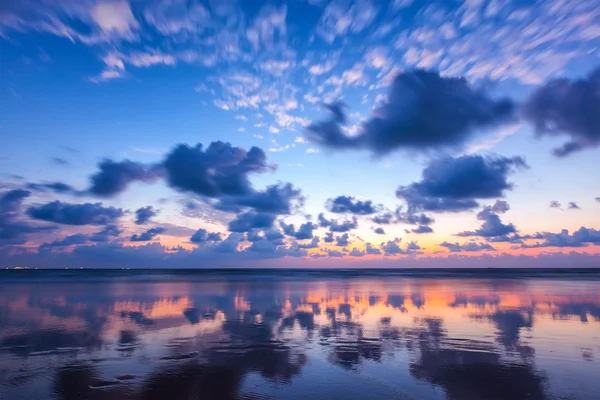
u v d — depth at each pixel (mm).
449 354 10812
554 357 10469
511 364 9828
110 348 11516
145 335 13359
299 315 18109
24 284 44125
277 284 45781
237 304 22641
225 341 12477
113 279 62125
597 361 10070
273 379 8727
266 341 12469
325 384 8398
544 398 7578
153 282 50844
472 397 7641
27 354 10797
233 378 8805
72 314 18281
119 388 8148
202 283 48062
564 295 28266
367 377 8852
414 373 9133
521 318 16938
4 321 16234
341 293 30609
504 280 57000
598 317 17172
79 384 8391
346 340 12625
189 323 15789
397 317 17438
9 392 7922
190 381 8609
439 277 73812
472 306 21391
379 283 48125
